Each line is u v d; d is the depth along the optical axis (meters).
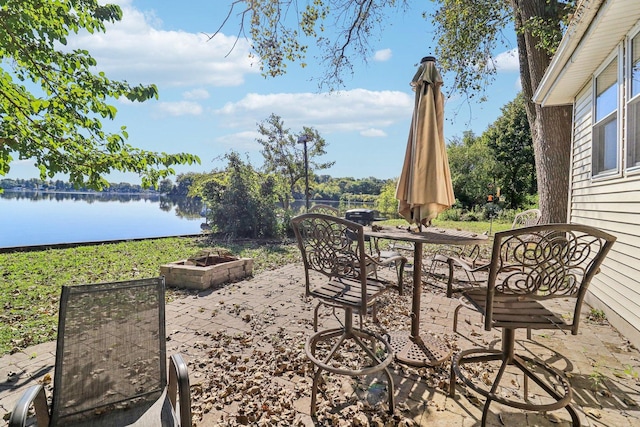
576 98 5.64
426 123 2.76
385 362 2.07
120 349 1.77
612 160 4.25
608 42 3.91
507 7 8.12
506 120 21.44
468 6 8.13
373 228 3.39
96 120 3.46
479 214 17.97
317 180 16.97
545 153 6.21
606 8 3.22
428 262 5.80
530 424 1.99
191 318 3.58
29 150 2.92
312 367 2.59
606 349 2.98
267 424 1.96
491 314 1.86
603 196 4.29
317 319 3.32
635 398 2.25
